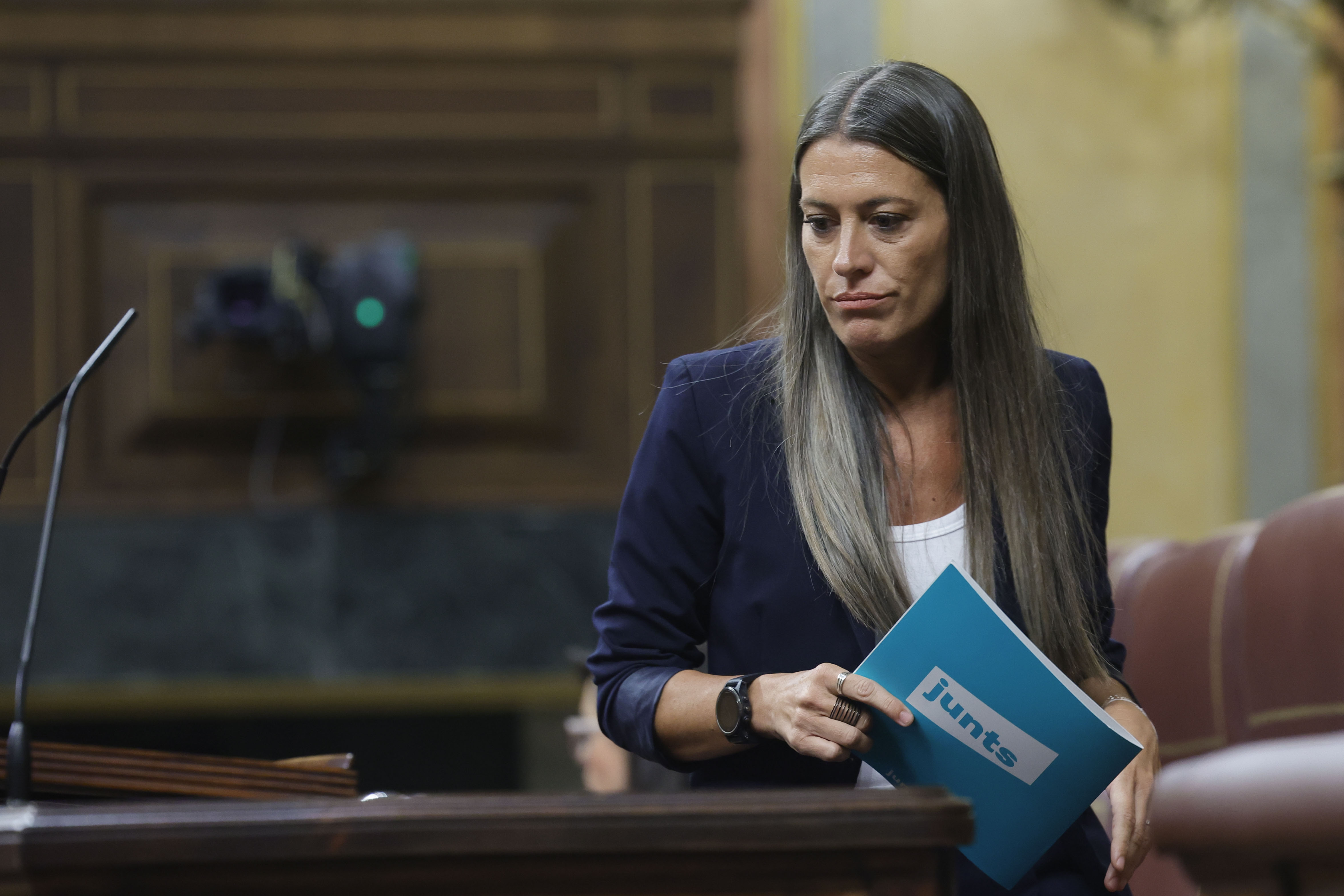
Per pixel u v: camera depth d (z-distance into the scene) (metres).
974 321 6.09
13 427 19.55
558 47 20.55
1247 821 2.81
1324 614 8.09
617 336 20.50
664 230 20.62
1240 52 21.62
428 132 20.39
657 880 3.76
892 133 5.80
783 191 20.41
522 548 19.98
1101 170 21.58
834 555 5.88
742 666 6.07
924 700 5.22
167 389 19.81
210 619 19.41
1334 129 21.53
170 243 19.98
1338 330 21.47
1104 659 6.44
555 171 20.55
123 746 20.84
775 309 6.75
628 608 6.11
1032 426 6.16
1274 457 21.44
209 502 19.69
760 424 6.23
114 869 3.58
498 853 3.67
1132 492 21.42
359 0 20.23
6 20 19.84
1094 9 21.59
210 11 20.09
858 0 21.19
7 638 19.02
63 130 19.91
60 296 19.75
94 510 19.47
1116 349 21.50
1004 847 5.35
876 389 6.36
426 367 20.25
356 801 4.04
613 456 20.42
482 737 21.55
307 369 19.97
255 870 3.63
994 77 21.47
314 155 20.22
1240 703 8.88
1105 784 5.26
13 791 4.42
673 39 20.67
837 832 3.74
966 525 6.11
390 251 18.75
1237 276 21.52
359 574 19.69
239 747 21.16
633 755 11.36
